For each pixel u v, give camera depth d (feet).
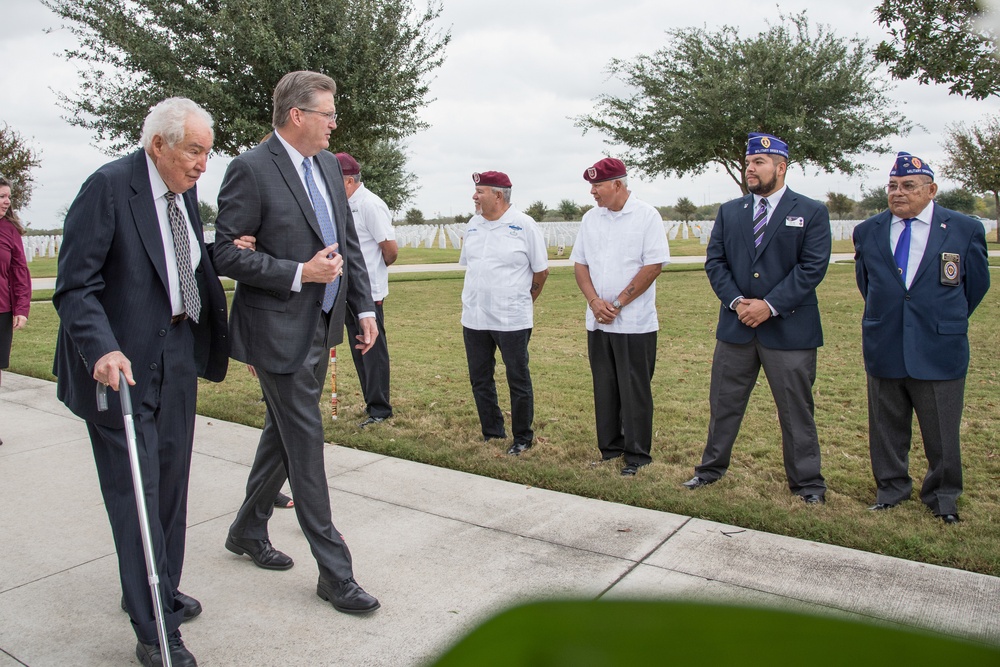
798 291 13.42
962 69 26.96
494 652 0.98
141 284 8.96
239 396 22.27
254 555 11.51
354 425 19.07
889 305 13.15
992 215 147.02
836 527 12.38
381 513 13.50
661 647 0.98
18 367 26.23
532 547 12.03
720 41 66.18
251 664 9.00
